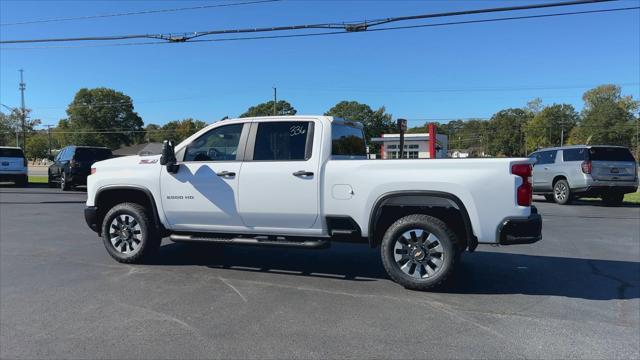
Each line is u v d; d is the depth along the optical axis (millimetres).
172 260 7125
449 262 5379
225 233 6477
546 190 16172
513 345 4035
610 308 5008
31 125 96625
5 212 12789
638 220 11633
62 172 20141
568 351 3920
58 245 8250
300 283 5898
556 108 118125
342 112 78625
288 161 5992
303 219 5945
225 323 4531
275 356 3818
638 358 3789
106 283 5883
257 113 88812
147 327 4434
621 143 104500
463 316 4730
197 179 6371
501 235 5285
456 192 5371
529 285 5844
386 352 3891
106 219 6930
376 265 6848
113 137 106250
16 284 5832
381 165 5609
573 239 8961
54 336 4234
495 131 131500
